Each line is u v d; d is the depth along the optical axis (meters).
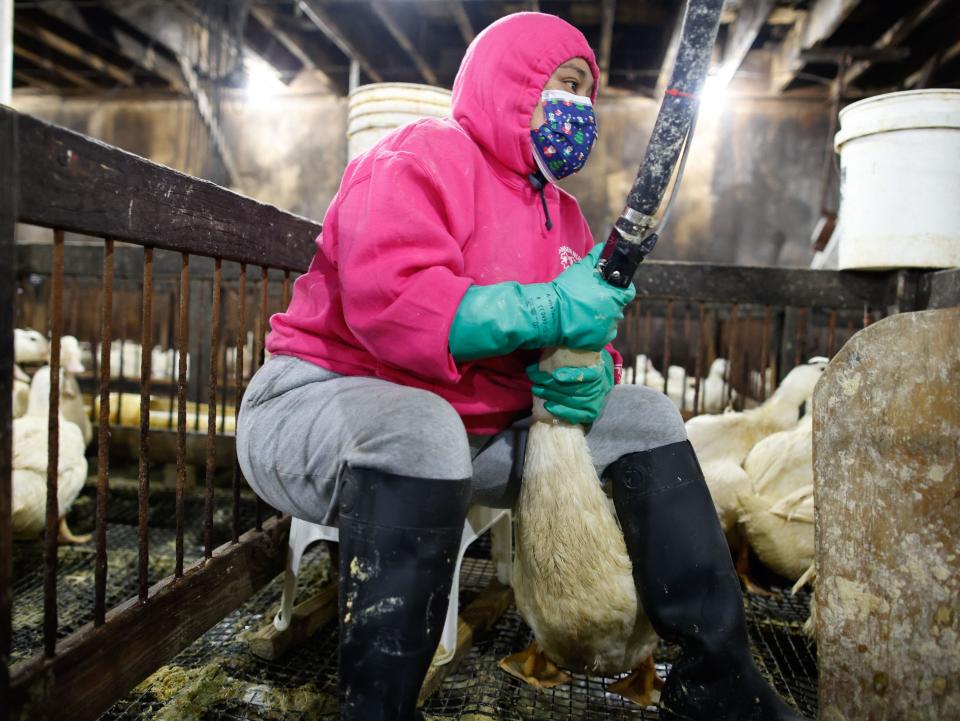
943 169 2.16
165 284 4.15
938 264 2.19
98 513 1.04
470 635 1.57
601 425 1.21
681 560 1.12
